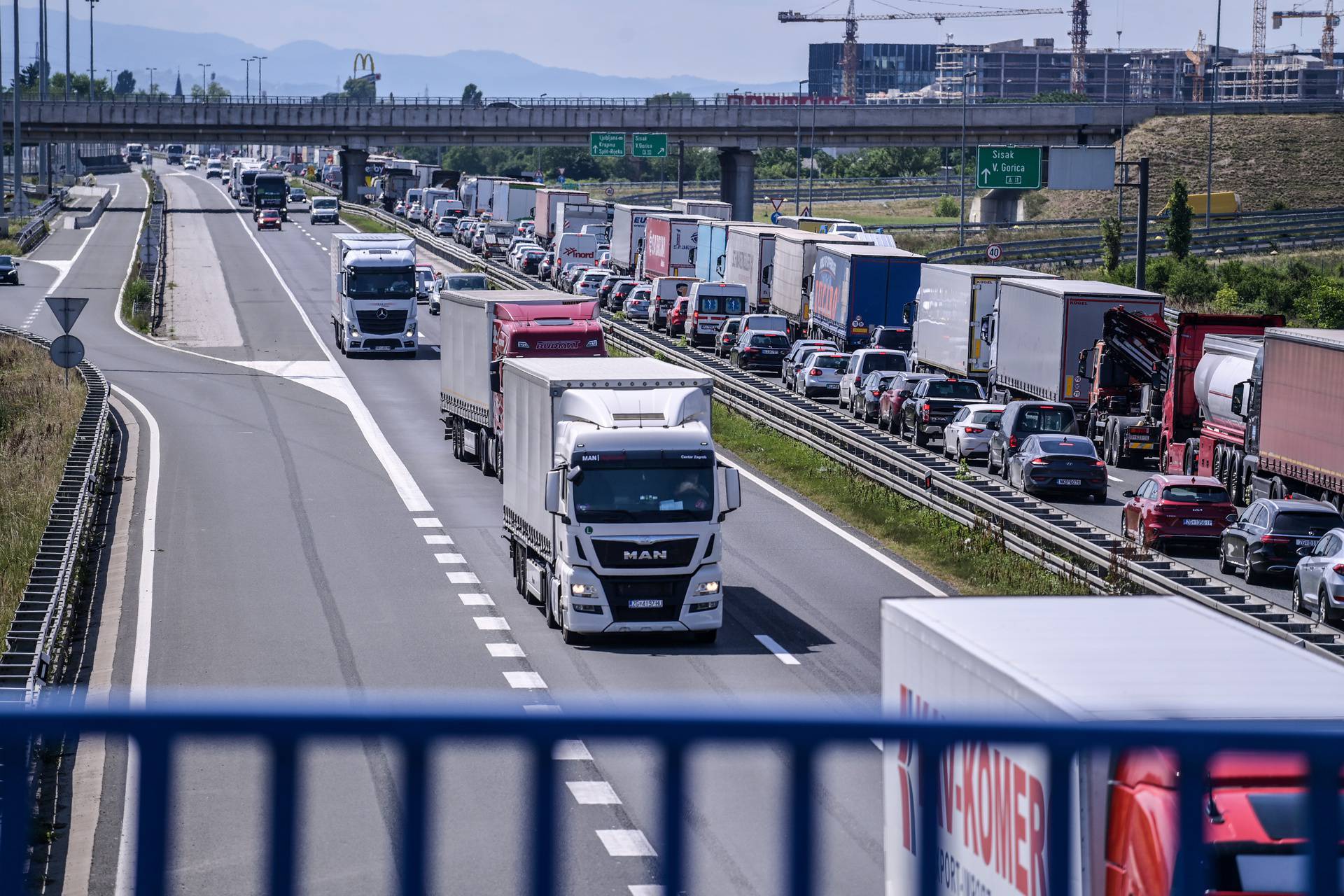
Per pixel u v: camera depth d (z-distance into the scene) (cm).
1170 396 17838
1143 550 11906
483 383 16012
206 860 5941
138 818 1712
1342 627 10606
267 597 11062
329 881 5653
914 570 12262
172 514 14112
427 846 1734
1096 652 3494
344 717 1728
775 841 5972
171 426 19388
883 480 15362
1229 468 16062
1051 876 1773
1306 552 11912
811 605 11056
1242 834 2580
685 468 9750
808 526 14075
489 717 1736
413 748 1738
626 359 11544
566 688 8731
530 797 1745
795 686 8819
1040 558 11944
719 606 9788
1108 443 18862
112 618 10469
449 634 10056
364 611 10681
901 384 19988
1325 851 1761
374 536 13312
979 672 3472
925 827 1784
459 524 13912
